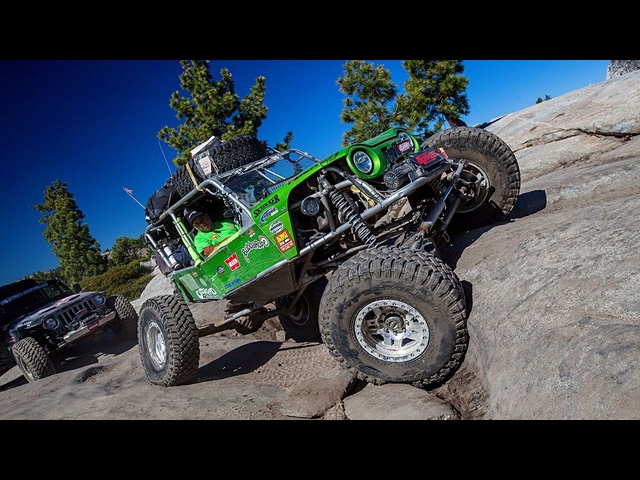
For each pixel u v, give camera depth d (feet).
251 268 14.15
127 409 14.15
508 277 10.49
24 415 16.12
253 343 20.79
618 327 6.73
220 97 48.80
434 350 10.50
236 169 16.01
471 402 9.46
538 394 6.97
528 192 16.66
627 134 19.06
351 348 11.32
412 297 10.41
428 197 13.98
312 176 13.12
